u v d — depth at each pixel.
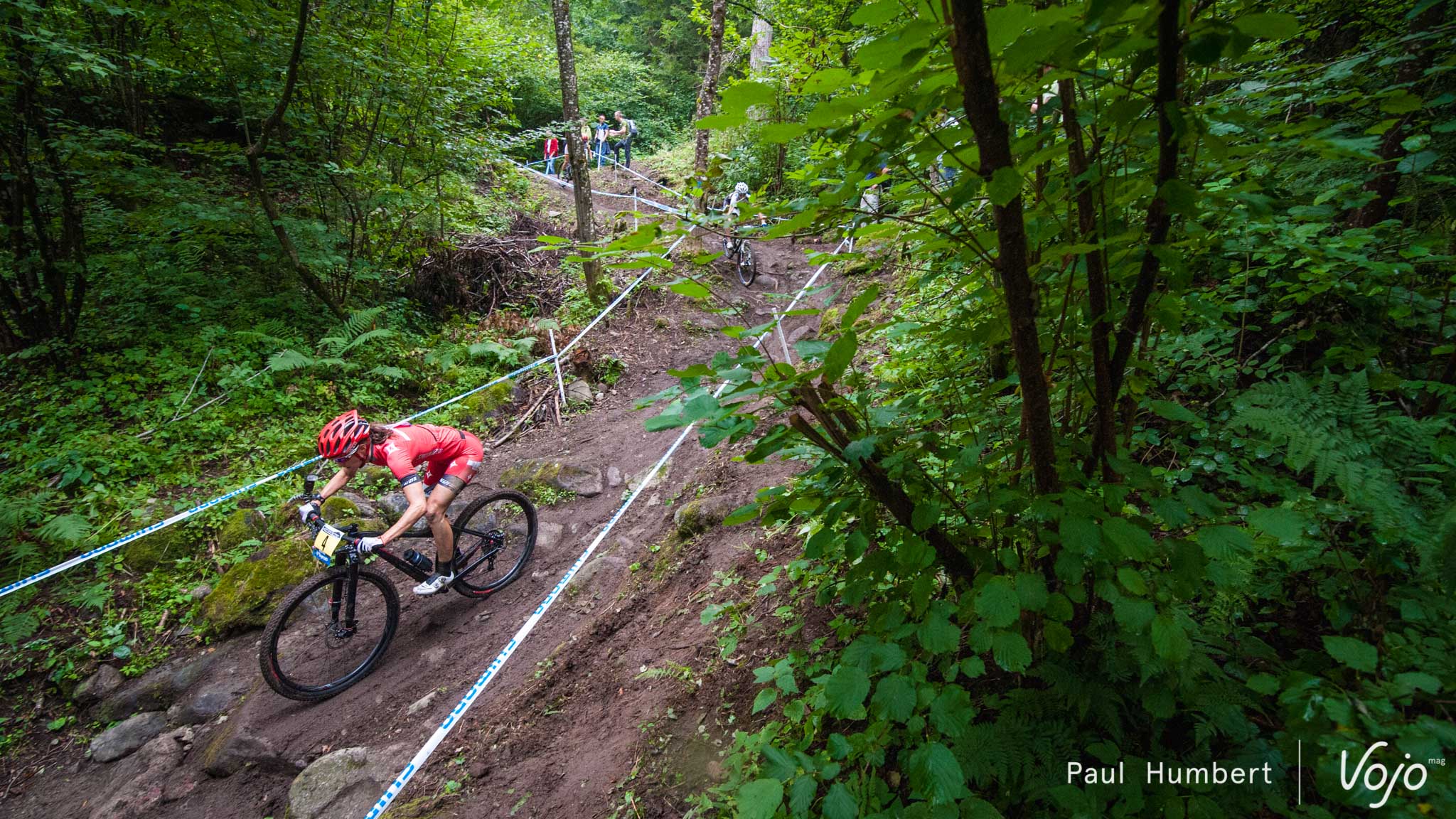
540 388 7.00
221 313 6.35
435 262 8.02
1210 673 1.31
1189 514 1.15
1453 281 1.75
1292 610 1.57
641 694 2.74
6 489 4.45
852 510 1.39
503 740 2.90
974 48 0.80
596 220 11.27
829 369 1.07
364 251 7.23
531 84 16.61
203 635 3.99
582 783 2.45
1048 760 1.33
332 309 6.80
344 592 4.00
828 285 1.38
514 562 4.58
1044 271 1.36
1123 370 1.19
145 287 6.14
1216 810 1.17
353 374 6.39
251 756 3.25
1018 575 1.18
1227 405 2.09
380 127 6.97
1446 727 0.91
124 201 6.57
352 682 3.68
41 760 3.43
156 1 5.37
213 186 6.44
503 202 10.41
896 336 1.51
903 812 1.30
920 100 0.88
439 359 6.79
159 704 3.69
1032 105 1.22
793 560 2.95
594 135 16.66
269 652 3.35
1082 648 1.44
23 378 5.37
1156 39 0.83
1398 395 1.90
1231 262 2.24
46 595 4.02
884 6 0.87
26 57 4.88
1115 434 1.29
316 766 3.01
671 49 21.44
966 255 1.39
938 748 1.19
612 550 4.27
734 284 9.45
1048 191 1.21
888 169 1.18
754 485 3.99
